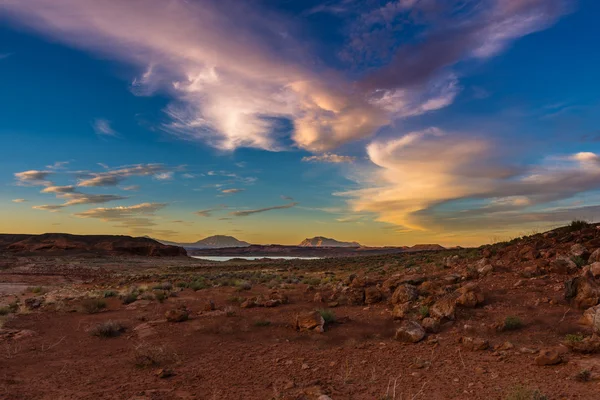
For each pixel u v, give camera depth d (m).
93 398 7.06
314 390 6.75
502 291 12.75
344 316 13.38
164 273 54.94
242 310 15.87
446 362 7.91
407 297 13.45
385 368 7.96
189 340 11.62
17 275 45.44
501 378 6.67
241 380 7.82
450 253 28.67
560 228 19.78
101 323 14.17
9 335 12.86
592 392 5.60
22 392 7.45
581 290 10.38
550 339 8.59
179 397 6.98
